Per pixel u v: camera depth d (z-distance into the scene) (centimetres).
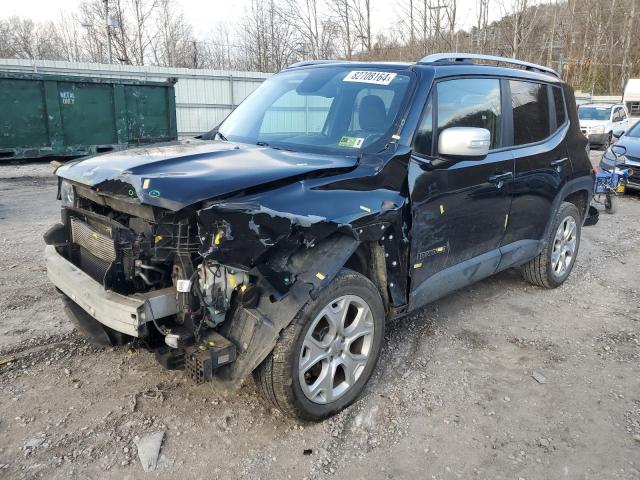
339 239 277
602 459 272
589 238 721
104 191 270
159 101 1525
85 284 277
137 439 273
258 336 254
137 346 293
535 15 1884
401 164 314
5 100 1273
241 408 303
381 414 303
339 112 354
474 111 376
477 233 381
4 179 1130
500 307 466
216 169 268
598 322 441
